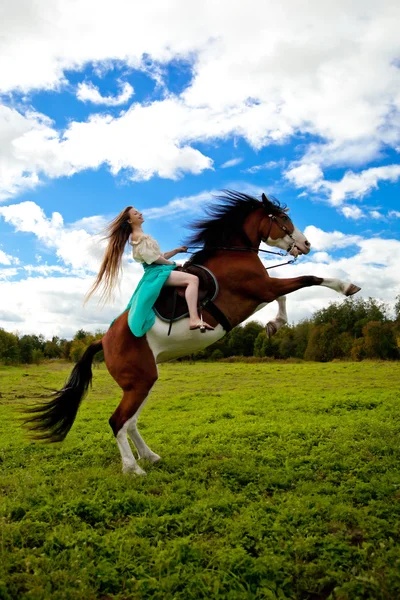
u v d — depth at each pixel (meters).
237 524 3.82
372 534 3.63
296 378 19.81
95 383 19.64
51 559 3.35
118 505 4.34
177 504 4.35
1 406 13.45
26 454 7.11
